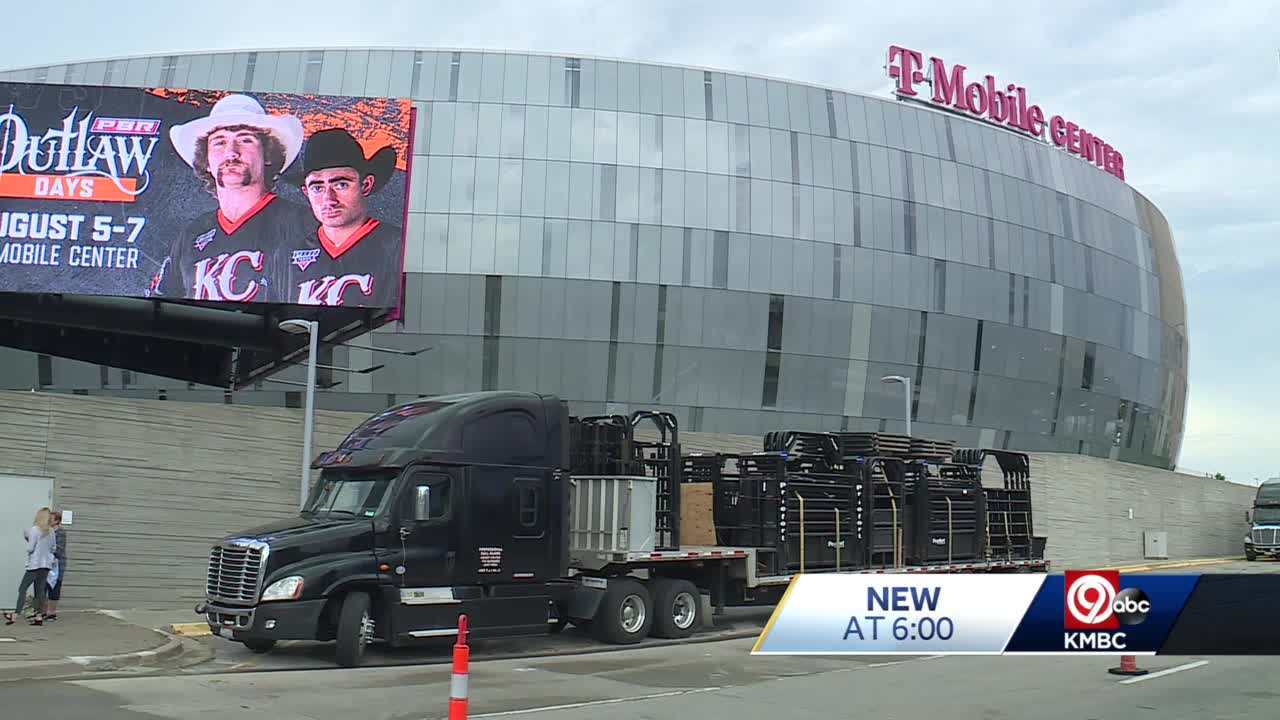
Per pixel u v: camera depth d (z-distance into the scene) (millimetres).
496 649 17094
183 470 21359
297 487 22859
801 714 11055
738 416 44219
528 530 16656
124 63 43562
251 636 14188
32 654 13922
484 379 41625
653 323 42969
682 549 18562
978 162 51062
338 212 29000
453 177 42000
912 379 48000
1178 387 65125
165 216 28047
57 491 19875
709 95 45062
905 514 22234
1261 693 12547
